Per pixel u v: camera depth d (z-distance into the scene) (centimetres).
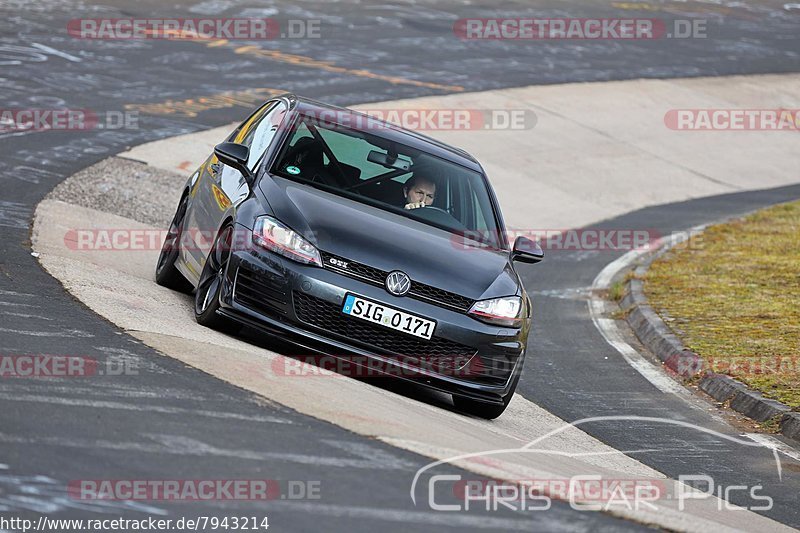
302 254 2431
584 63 11206
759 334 4069
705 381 3553
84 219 4091
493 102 8962
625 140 8906
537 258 2850
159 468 1567
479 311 2480
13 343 2112
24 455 1537
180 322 2608
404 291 2434
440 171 2911
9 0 9262
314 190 2684
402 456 1825
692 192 8031
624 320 4528
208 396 1958
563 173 7669
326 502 1531
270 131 2933
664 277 5166
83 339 2228
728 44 13588
